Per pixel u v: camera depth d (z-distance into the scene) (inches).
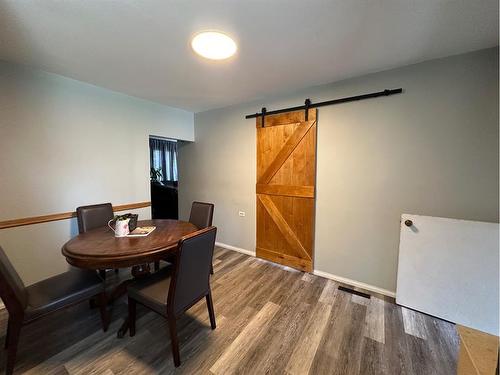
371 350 62.4
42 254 91.6
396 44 68.7
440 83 76.5
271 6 52.9
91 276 70.2
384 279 90.5
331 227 102.0
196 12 54.9
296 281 101.0
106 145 110.7
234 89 107.9
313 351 62.2
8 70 80.6
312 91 103.1
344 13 55.2
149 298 59.0
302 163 106.6
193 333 68.6
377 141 88.8
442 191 78.0
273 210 118.4
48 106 90.8
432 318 75.9
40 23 59.1
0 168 80.6
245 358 59.8
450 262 74.4
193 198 160.1
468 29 60.9
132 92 113.8
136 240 71.7
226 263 120.3
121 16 56.5
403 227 82.0
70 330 69.4
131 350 62.1
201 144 151.9
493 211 71.1
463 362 38.7
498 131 69.3
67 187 98.0
